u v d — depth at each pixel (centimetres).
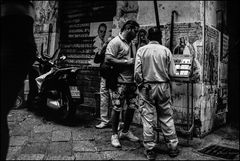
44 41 645
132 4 476
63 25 631
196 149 332
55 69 451
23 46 191
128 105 354
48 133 373
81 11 598
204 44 404
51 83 449
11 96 190
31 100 525
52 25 634
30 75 520
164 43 434
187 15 414
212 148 340
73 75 438
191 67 361
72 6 617
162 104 310
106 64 345
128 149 320
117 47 345
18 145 315
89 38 578
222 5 498
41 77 454
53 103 443
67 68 429
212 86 439
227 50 524
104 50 400
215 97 453
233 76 558
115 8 533
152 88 304
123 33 359
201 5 402
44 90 456
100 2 561
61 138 351
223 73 500
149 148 288
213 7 445
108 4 546
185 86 402
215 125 454
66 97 433
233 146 356
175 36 421
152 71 306
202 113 393
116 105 334
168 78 313
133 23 355
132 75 351
